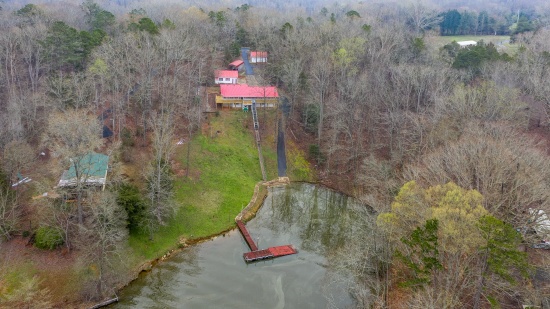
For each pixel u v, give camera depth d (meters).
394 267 56.38
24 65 93.06
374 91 97.19
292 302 56.00
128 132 79.31
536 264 52.84
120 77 89.50
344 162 92.31
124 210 60.38
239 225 73.62
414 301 45.22
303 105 103.38
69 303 52.84
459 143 64.44
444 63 108.56
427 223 39.84
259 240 70.19
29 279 53.50
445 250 41.09
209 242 69.12
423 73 90.38
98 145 58.25
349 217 78.19
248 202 80.38
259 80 114.19
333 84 102.31
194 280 59.91
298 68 98.94
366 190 83.12
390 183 67.81
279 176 90.25
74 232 58.91
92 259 55.22
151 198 64.81
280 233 73.12
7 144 64.44
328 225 76.81
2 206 56.12
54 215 56.88
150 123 78.56
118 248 58.78
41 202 58.50
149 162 72.44
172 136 82.12
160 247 65.38
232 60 126.50
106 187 64.88
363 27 121.75
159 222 65.12
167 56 93.88
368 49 111.88
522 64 101.62
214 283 59.44
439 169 59.81
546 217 55.69
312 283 59.78
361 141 92.06
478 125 70.19
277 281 60.16
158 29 108.88
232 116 100.00
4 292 51.72
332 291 58.00
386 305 51.69
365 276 56.44
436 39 144.88
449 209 40.91
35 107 75.56
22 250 56.72
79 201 56.16
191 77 98.56
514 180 55.34
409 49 119.06
